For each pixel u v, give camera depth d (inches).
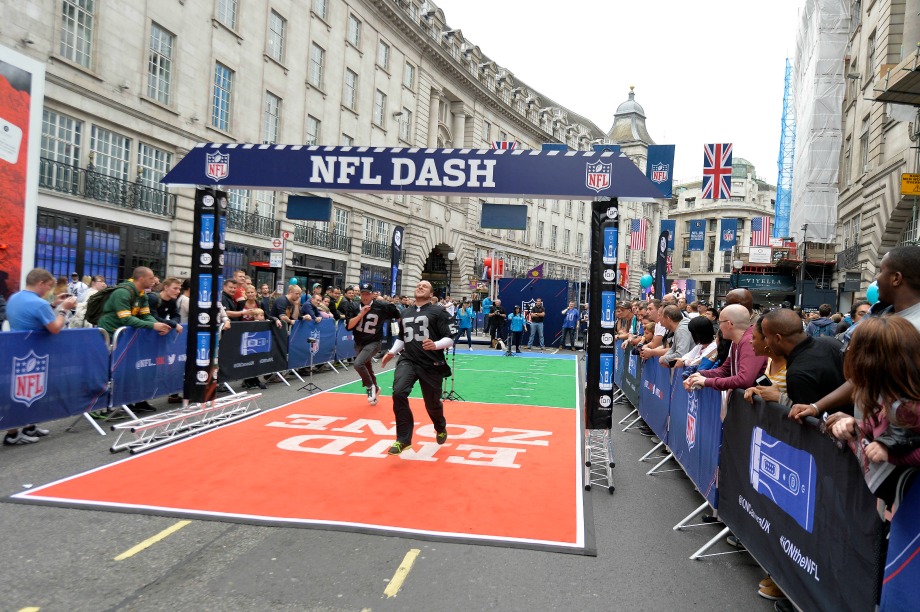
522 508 186.4
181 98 741.3
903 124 620.1
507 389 440.8
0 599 122.0
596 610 126.5
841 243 927.0
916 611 82.7
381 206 1244.5
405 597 128.8
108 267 642.2
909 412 86.1
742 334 180.2
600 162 241.6
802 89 1087.0
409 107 1386.6
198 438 262.4
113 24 638.5
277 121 952.3
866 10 780.0
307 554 148.7
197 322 289.7
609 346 232.1
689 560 155.2
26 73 317.1
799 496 117.6
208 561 143.0
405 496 193.0
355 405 350.3
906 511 85.7
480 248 1740.9
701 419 193.9
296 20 979.9
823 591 106.8
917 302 112.7
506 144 807.7
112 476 204.7
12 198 311.1
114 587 128.6
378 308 350.3
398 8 1263.5
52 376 246.1
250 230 877.8
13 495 183.3
